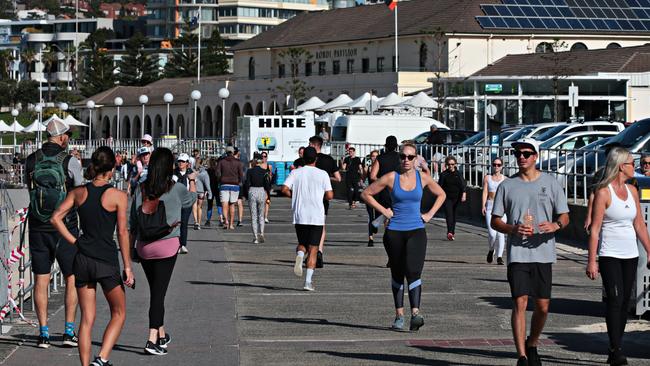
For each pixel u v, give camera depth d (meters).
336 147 87.56
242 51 184.38
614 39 144.62
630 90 109.94
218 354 20.67
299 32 175.25
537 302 18.62
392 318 25.23
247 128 88.06
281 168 87.00
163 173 20.33
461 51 143.62
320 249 35.78
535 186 18.58
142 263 20.66
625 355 20.62
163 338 20.67
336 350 21.14
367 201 23.52
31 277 27.25
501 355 20.67
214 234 49.78
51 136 21.81
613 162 19.83
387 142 35.41
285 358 20.28
